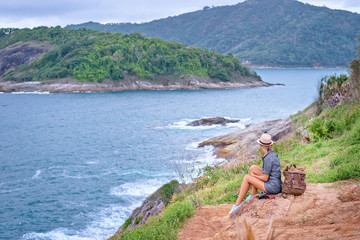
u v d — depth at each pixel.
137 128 61.84
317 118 18.72
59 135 57.88
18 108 101.50
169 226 7.86
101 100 122.31
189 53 189.38
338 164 9.72
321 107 23.47
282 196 6.52
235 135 38.28
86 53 172.00
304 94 139.12
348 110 17.05
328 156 11.14
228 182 12.06
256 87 187.00
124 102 114.19
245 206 6.73
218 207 8.63
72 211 24.64
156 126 63.09
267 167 6.57
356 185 6.59
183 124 63.94
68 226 22.34
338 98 21.23
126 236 8.41
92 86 160.62
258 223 6.01
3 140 54.25
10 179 33.03
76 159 40.12
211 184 13.60
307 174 9.73
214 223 7.44
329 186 7.05
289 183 6.50
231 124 60.50
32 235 21.39
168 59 181.12
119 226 21.72
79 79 162.88
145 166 34.97
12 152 45.19
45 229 22.14
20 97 137.38
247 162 14.98
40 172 35.22
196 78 182.62
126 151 42.88
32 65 184.25
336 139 13.94
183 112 85.25
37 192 29.14
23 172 35.41
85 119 77.69
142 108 96.06
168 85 177.12
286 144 17.92
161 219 8.82
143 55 180.88
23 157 42.09
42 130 63.91
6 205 26.41
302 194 6.61
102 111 91.69
